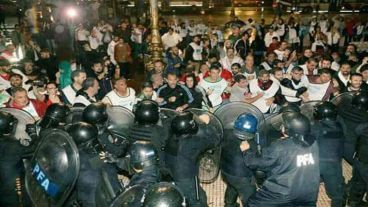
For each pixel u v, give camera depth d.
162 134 4.45
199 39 12.46
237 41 12.39
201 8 30.28
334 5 28.58
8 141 4.22
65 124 4.66
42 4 17.62
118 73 11.15
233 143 4.30
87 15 20.14
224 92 6.78
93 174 3.80
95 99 6.62
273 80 6.57
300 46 16.95
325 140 4.45
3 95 7.01
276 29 16.91
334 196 4.54
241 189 4.32
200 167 5.12
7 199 4.26
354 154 4.92
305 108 5.42
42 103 6.19
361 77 6.33
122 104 6.11
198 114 5.21
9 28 19.19
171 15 29.67
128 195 3.14
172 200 2.67
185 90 6.32
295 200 3.70
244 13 30.22
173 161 4.02
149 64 8.50
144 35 15.20
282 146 3.64
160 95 6.34
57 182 3.70
